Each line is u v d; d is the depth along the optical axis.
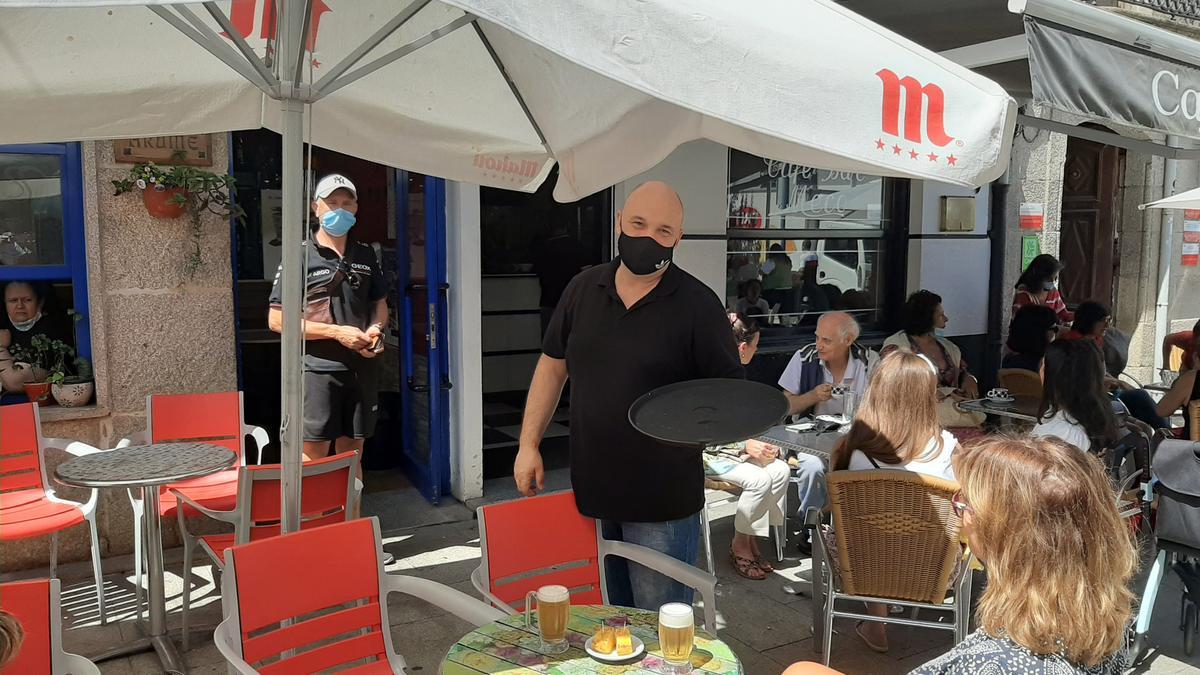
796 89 1.81
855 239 7.51
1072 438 3.67
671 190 2.63
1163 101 3.75
